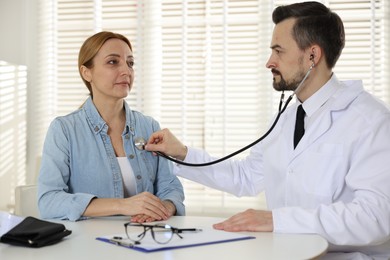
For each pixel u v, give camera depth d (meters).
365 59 3.30
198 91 3.46
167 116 3.49
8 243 1.58
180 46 3.48
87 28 3.57
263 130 3.38
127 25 3.53
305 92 2.03
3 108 3.23
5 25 3.59
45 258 1.43
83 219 2.01
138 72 3.51
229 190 2.29
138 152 2.32
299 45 1.99
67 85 3.59
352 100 1.97
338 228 1.71
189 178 2.28
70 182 2.24
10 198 3.34
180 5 3.46
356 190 1.82
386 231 1.74
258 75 3.40
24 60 3.59
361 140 1.87
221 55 3.43
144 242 1.57
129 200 1.99
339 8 3.31
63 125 2.24
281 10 2.04
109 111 2.31
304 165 1.96
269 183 2.10
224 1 3.41
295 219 1.73
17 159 3.43
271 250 1.51
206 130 3.44
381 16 3.29
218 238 1.63
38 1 3.58
